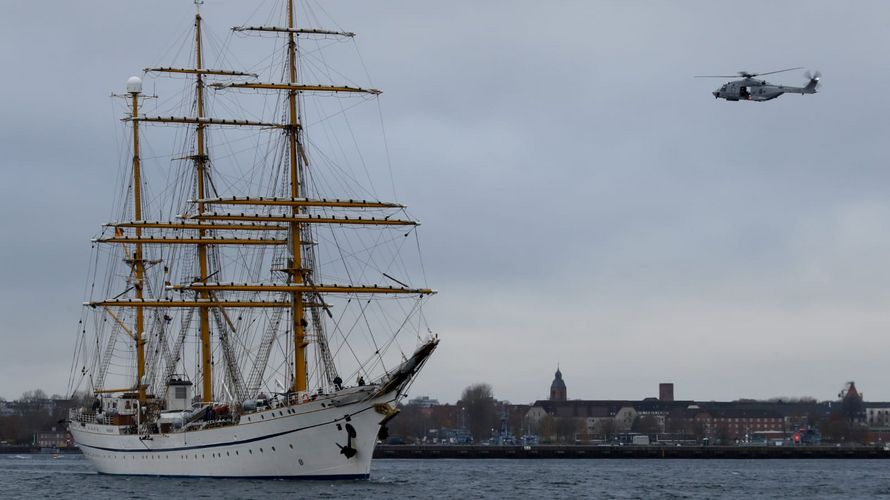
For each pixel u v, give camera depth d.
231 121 168.12
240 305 160.00
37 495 131.38
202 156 169.00
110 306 168.62
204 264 166.75
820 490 163.62
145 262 172.88
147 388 167.25
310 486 128.25
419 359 125.81
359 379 128.50
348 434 127.88
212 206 167.88
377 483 143.38
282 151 146.25
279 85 144.25
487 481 169.88
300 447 130.25
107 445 163.75
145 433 153.12
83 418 176.12
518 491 148.38
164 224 166.38
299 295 140.50
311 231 146.12
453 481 166.75
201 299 164.75
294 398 132.38
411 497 121.00
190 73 168.75
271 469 133.38
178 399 161.62
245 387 150.75
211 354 163.88
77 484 147.00
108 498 123.12
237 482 134.88
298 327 139.75
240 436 135.75
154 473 152.50
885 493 158.88
